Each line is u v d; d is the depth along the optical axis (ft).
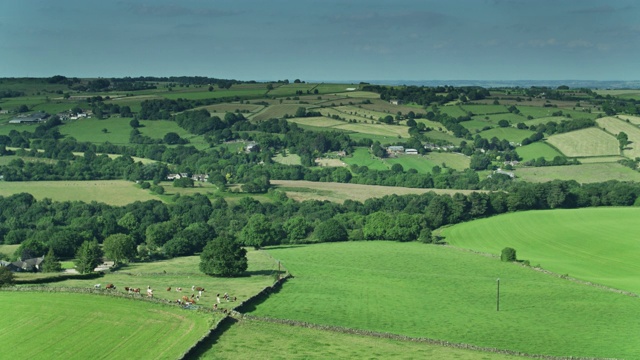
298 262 495.41
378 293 398.42
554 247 547.90
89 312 313.12
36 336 285.84
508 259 503.20
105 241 519.19
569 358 284.82
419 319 345.10
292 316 331.57
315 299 372.79
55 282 391.24
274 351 275.18
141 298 333.01
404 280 437.99
